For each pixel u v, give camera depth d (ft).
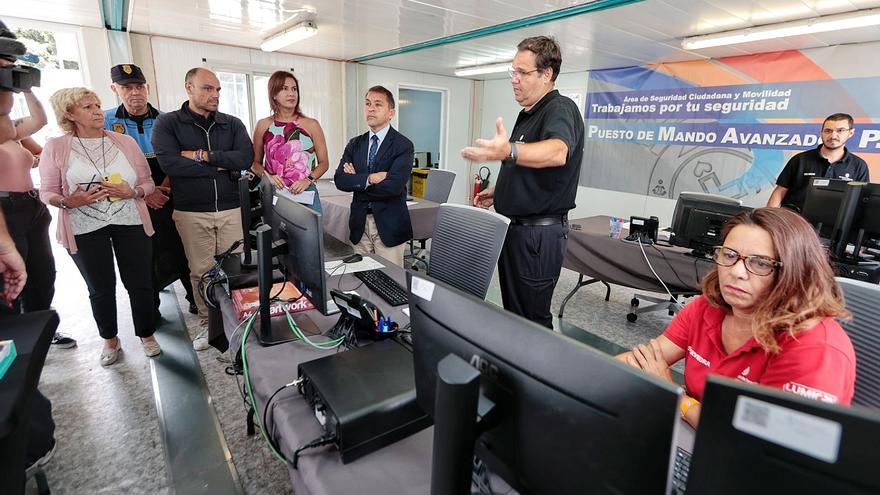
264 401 3.30
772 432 1.18
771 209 2.93
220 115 7.77
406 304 4.91
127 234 6.95
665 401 1.36
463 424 1.74
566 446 1.69
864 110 11.74
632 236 9.32
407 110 24.47
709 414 1.28
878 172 11.72
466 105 24.09
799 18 9.75
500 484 2.45
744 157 14.23
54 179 6.36
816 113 12.57
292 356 3.78
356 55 17.43
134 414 6.29
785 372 2.71
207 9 10.85
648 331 9.74
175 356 7.81
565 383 1.65
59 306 9.82
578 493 1.71
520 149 4.08
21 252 6.48
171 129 7.38
